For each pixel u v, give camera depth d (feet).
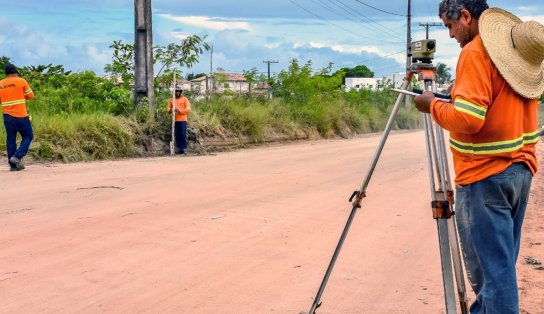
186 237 22.94
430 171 12.41
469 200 11.71
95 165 44.60
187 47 57.41
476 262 12.07
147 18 58.18
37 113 51.21
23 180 36.06
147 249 21.29
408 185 36.01
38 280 17.98
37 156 45.78
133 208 27.78
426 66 12.82
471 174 11.61
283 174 40.14
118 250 21.09
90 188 33.22
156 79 58.90
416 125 127.13
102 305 16.22
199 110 65.82
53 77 61.21
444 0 12.14
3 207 27.84
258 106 74.59
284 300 16.81
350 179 38.24
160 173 40.06
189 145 59.77
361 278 18.75
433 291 17.70
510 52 11.28
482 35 11.19
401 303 16.72
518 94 11.30
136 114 56.59
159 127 56.65
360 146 68.03
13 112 40.86
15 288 17.31
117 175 38.73
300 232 24.08
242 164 46.24
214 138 63.31
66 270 18.90
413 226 25.34
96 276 18.43
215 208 28.14
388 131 13.23
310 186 35.04
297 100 90.07
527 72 11.35
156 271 19.01
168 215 26.45
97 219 25.50
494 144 11.37
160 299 16.72
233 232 23.85
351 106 106.11
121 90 60.44
